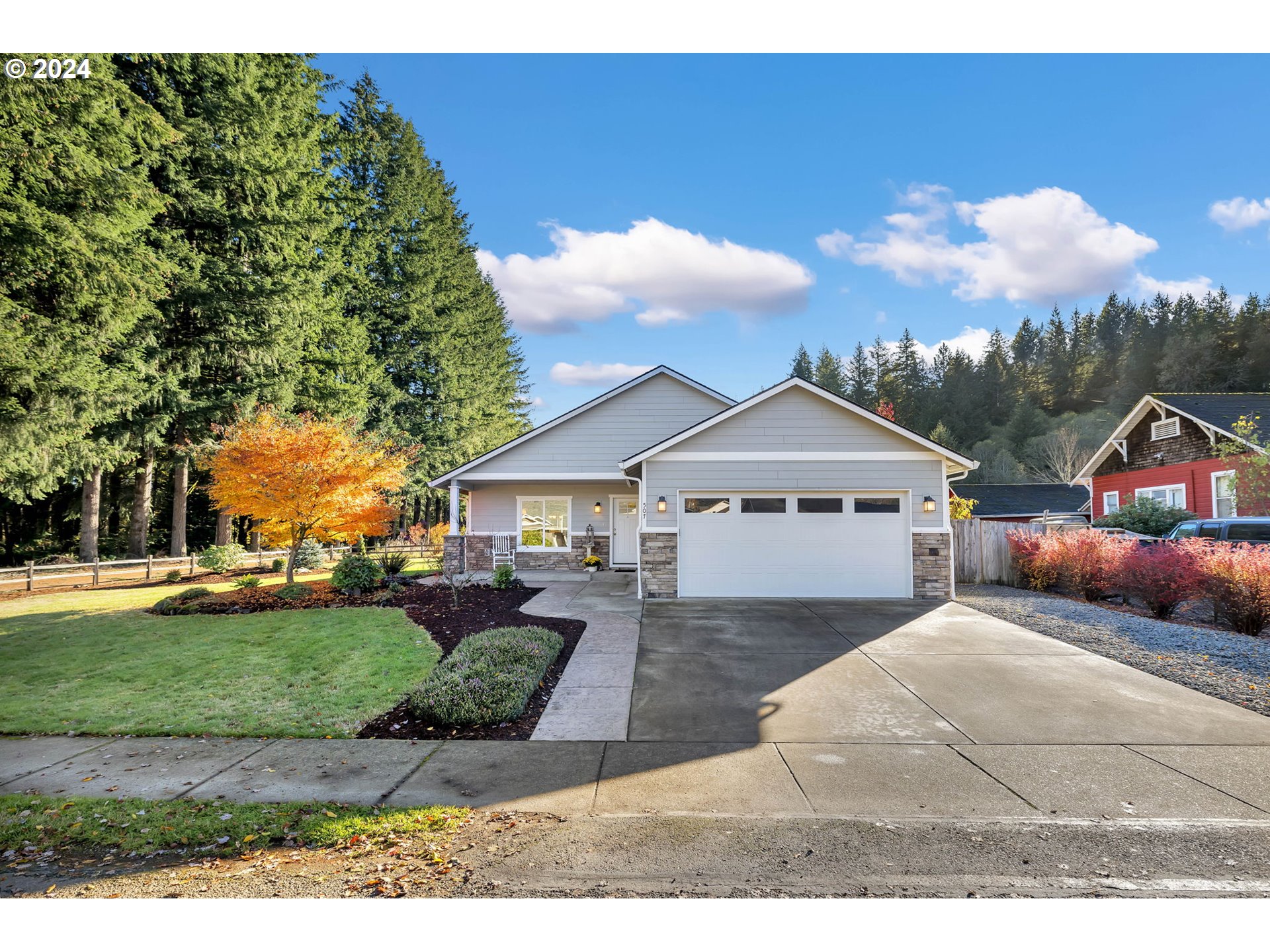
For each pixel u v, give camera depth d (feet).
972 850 11.65
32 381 44.57
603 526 61.16
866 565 40.32
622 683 23.08
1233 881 10.68
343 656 25.99
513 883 10.55
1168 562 32.27
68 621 33.35
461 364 123.24
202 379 68.33
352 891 10.33
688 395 59.67
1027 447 181.88
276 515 42.83
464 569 57.67
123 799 14.07
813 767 15.79
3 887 10.47
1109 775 15.05
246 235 66.95
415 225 113.60
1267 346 176.76
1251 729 17.98
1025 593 43.60
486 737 18.17
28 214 39.83
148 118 48.62
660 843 11.92
